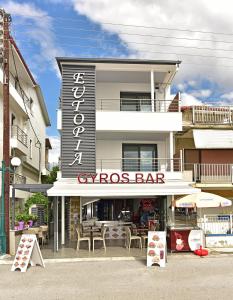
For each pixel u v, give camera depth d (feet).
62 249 61.77
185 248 58.34
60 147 73.61
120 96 83.15
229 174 79.61
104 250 59.93
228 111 81.71
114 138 80.74
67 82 75.41
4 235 55.88
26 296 32.78
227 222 64.49
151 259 47.26
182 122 79.15
